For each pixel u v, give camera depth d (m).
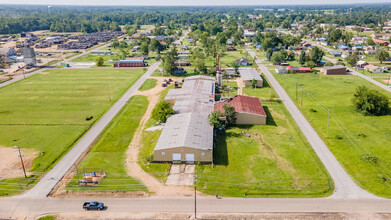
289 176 78.94
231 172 81.06
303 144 96.88
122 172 81.38
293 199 70.25
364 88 125.31
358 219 63.81
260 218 64.44
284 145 95.94
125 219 64.81
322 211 66.19
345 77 181.62
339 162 85.75
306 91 153.62
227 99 130.75
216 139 99.88
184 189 74.25
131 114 124.06
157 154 85.44
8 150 94.12
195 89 146.25
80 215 66.06
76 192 73.50
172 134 93.69
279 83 172.38
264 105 134.38
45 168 83.94
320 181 76.69
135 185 75.75
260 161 86.25
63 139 101.25
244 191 73.19
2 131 107.94
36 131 107.81
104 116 122.19
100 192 73.25
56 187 75.56
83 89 160.50
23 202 70.25
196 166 84.19
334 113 122.69
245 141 98.56
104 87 164.12
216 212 66.25
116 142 98.94
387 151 90.69
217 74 164.62
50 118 120.00
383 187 74.00
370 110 119.25
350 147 93.88
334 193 72.25
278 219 64.25
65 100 142.25
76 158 89.25
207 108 120.50
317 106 131.50
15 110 129.25
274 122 114.88
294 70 196.38
